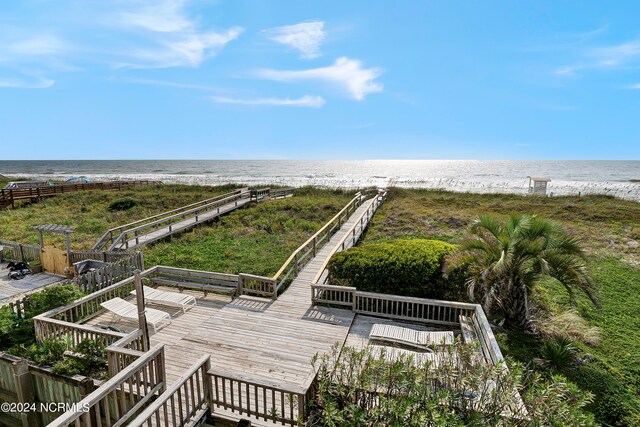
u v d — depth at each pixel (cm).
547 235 691
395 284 838
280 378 539
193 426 430
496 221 764
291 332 685
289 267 1145
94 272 863
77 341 582
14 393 534
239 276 859
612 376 598
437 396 362
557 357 608
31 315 664
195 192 2958
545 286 973
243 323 725
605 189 3797
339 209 2125
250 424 440
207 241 1488
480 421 335
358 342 651
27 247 1152
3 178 5016
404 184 4769
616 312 841
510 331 710
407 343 614
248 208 2153
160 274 947
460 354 399
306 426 393
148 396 455
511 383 357
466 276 774
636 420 509
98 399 369
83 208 2172
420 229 1662
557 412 331
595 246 1370
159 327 705
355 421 354
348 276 876
